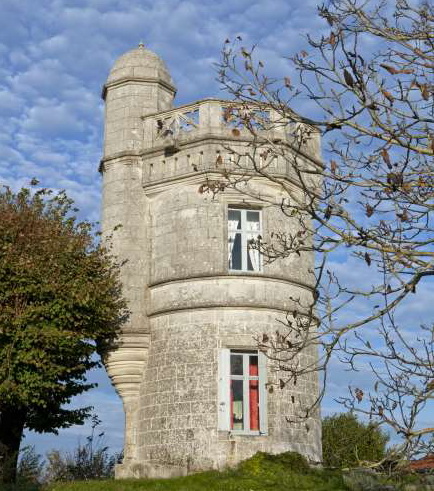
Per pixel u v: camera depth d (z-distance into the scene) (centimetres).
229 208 2130
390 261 914
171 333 2048
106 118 2352
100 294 2027
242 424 1948
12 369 1944
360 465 889
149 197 2236
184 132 2181
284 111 1020
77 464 2314
